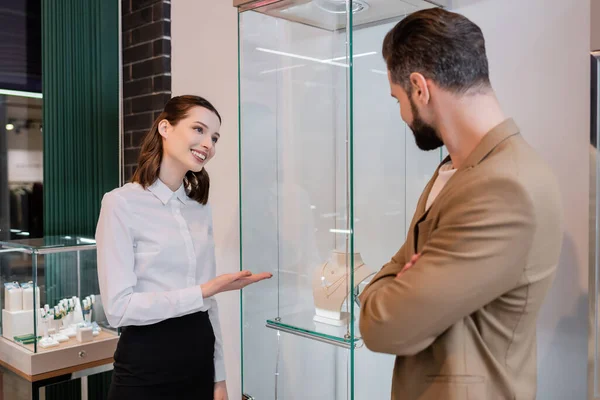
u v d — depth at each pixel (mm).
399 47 1082
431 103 1057
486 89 1031
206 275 1882
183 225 1815
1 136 2891
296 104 1734
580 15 1689
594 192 1606
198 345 1780
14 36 2922
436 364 1024
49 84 2941
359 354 2023
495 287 907
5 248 2562
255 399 1986
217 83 2686
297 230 1766
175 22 2900
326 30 1624
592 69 1602
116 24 3152
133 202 1722
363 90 1656
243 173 1938
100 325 2686
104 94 3111
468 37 1017
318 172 1683
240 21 1914
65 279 2541
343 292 1659
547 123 1774
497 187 902
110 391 1771
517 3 1823
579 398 1731
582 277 1713
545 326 1799
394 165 1819
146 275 1729
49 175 2963
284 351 1893
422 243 1054
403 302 939
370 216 1702
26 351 2416
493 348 998
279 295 1845
